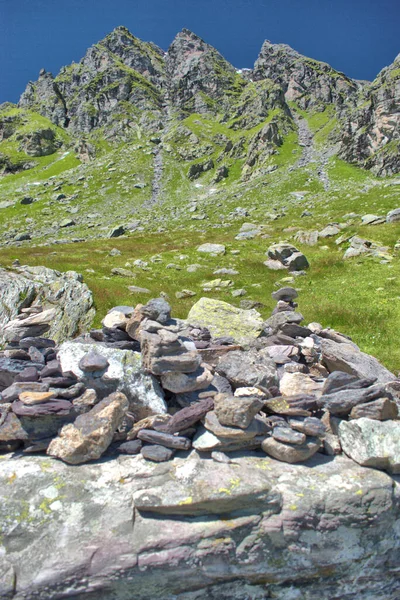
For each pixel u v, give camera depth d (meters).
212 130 169.50
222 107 193.00
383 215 50.84
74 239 76.62
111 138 184.50
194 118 183.88
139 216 98.69
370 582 5.70
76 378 6.91
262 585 5.47
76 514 5.30
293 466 6.00
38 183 150.00
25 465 5.95
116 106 199.38
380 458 5.89
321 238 42.12
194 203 105.50
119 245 50.66
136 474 5.82
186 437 6.47
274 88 182.12
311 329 11.00
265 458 6.15
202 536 5.20
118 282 28.17
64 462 6.05
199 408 6.50
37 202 122.38
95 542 5.07
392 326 17.06
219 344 8.98
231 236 53.16
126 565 4.99
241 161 143.38
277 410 6.48
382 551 5.62
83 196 124.62
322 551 5.43
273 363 8.08
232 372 7.46
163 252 40.34
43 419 6.30
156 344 6.89
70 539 5.09
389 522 5.62
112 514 5.31
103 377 6.89
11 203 122.06
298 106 196.62
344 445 6.34
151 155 156.12
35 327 9.86
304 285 26.89
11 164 175.62
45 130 192.50
